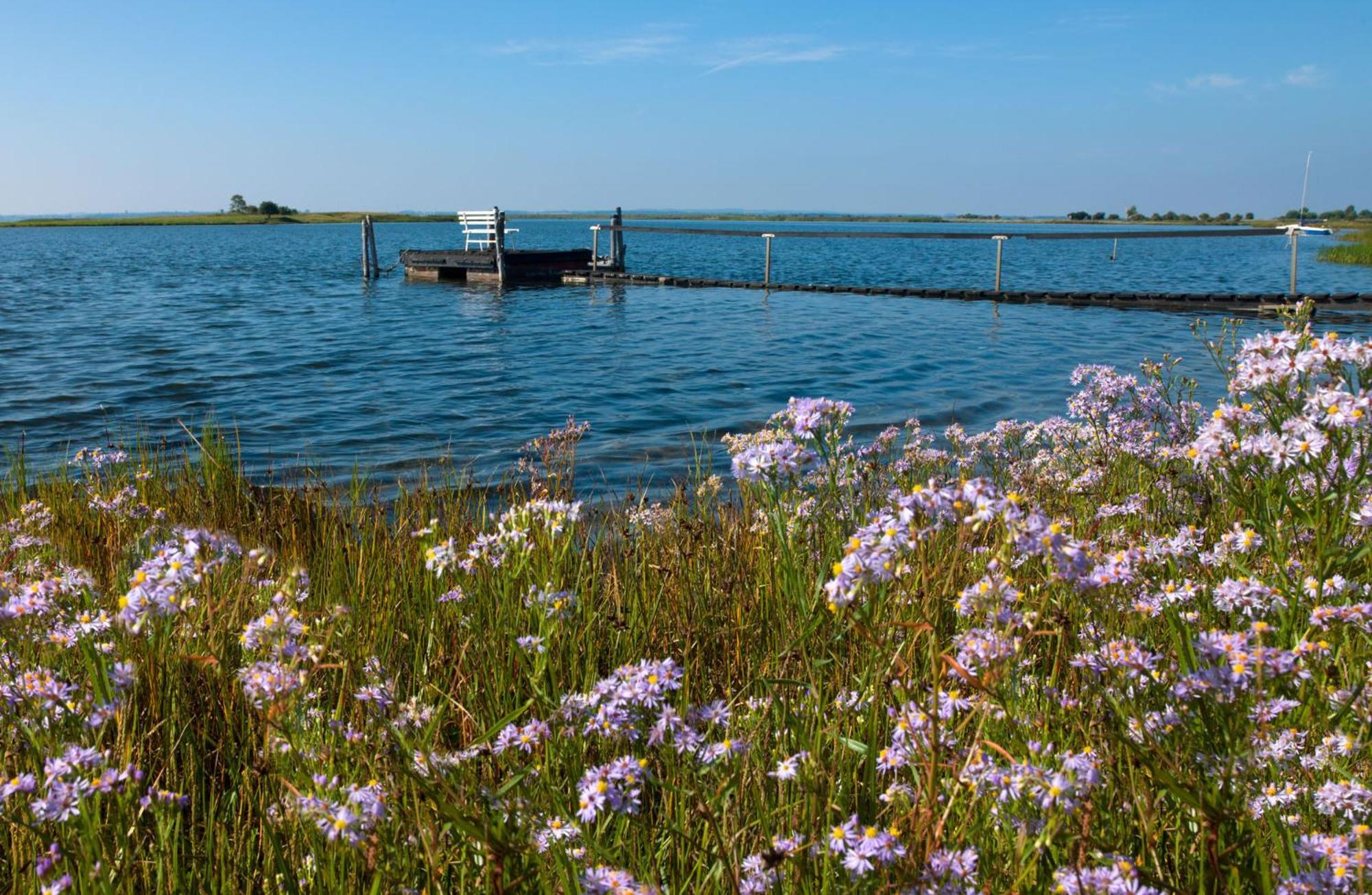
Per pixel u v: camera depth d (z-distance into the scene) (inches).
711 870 81.2
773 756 103.0
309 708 103.7
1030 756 75.6
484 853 77.2
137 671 116.6
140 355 684.1
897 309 1010.7
